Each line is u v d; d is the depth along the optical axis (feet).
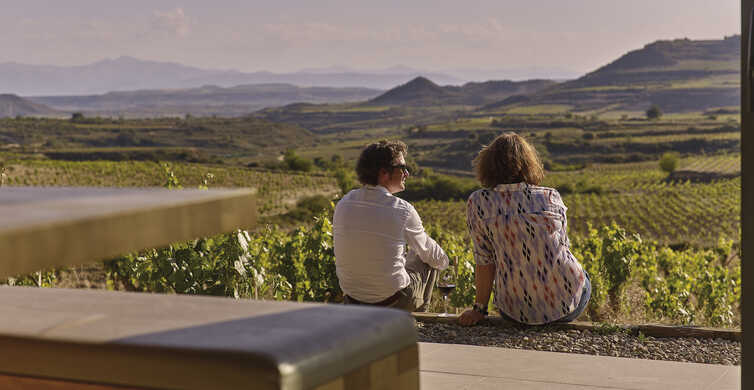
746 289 3.50
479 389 6.31
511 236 8.68
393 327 2.58
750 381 3.45
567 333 8.86
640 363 7.19
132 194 2.13
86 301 2.71
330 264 14.82
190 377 2.10
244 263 10.44
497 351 7.77
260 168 337.31
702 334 8.81
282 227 164.04
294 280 15.52
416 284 9.70
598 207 244.01
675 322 24.04
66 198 2.02
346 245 9.29
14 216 1.61
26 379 2.32
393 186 9.62
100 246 1.69
